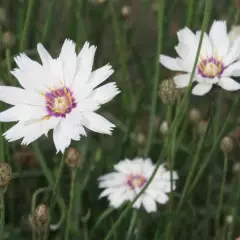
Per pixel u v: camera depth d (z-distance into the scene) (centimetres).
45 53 41
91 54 40
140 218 49
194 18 55
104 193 49
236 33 48
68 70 40
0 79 52
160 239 46
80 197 51
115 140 58
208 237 53
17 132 39
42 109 40
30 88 40
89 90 39
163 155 42
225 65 44
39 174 55
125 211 43
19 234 53
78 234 49
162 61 45
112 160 56
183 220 51
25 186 57
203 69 44
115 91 39
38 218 41
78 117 38
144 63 63
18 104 40
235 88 43
